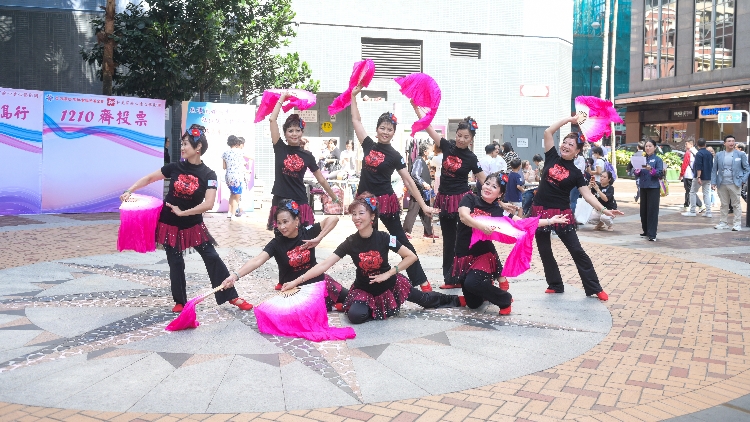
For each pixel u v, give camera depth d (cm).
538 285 784
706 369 488
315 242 597
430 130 756
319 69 2072
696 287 777
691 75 3750
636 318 634
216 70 1570
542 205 727
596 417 398
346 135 2111
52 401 414
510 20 2266
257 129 1994
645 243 1161
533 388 446
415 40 2178
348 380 455
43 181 1398
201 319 605
